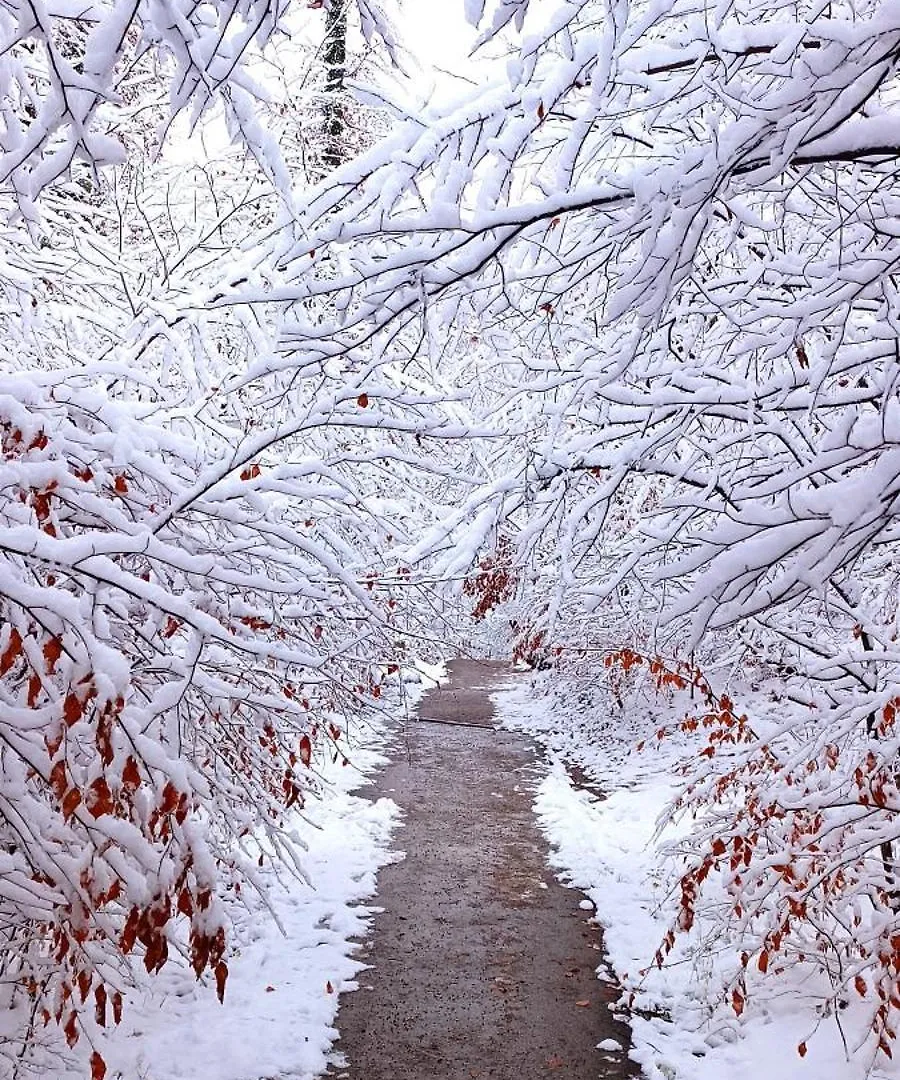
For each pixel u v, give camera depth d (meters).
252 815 5.88
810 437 4.59
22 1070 4.98
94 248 6.66
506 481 5.26
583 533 5.31
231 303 3.84
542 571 7.16
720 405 4.74
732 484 4.94
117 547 3.18
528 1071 5.94
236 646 3.49
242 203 6.99
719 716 6.98
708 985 6.93
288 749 6.09
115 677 2.86
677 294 4.59
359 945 7.78
